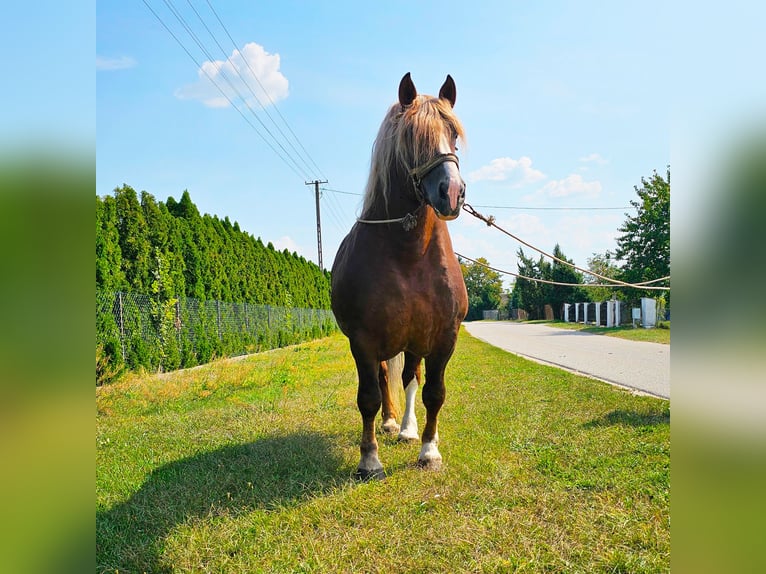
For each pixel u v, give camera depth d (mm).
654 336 20484
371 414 3740
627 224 21688
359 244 3750
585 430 4574
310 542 2639
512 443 4270
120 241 10406
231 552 2627
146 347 10180
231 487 3439
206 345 13094
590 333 25156
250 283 17922
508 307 68250
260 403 6504
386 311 3590
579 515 2785
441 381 3881
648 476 3254
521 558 2393
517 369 9586
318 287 30297
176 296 12102
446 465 3777
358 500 3137
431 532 2686
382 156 3543
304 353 15273
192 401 7035
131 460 4129
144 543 2689
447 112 3391
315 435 4730
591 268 46062
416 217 3461
